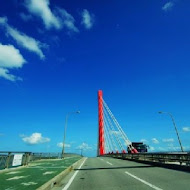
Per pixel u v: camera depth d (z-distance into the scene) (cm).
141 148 4938
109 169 1934
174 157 1920
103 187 1000
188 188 903
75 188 1000
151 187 948
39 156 3716
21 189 868
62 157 4603
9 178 1207
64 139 4738
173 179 1178
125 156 4244
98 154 10144
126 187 970
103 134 9250
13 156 1892
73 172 1791
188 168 1598
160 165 2138
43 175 1339
